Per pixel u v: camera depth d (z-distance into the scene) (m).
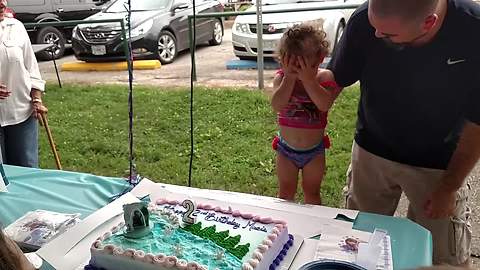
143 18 7.49
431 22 1.47
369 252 1.39
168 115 5.15
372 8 1.50
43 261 1.40
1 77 2.68
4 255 1.04
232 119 4.92
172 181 3.72
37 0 8.24
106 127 4.95
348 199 2.13
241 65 6.92
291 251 1.41
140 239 1.38
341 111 4.90
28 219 1.65
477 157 1.70
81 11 8.56
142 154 4.22
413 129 1.80
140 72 7.21
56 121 5.18
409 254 1.39
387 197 2.04
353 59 1.84
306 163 2.20
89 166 4.09
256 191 3.51
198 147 4.30
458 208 1.83
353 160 2.06
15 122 2.78
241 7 10.23
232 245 1.35
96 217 1.61
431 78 1.67
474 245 2.62
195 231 1.42
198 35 8.20
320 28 2.01
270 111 5.05
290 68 1.99
